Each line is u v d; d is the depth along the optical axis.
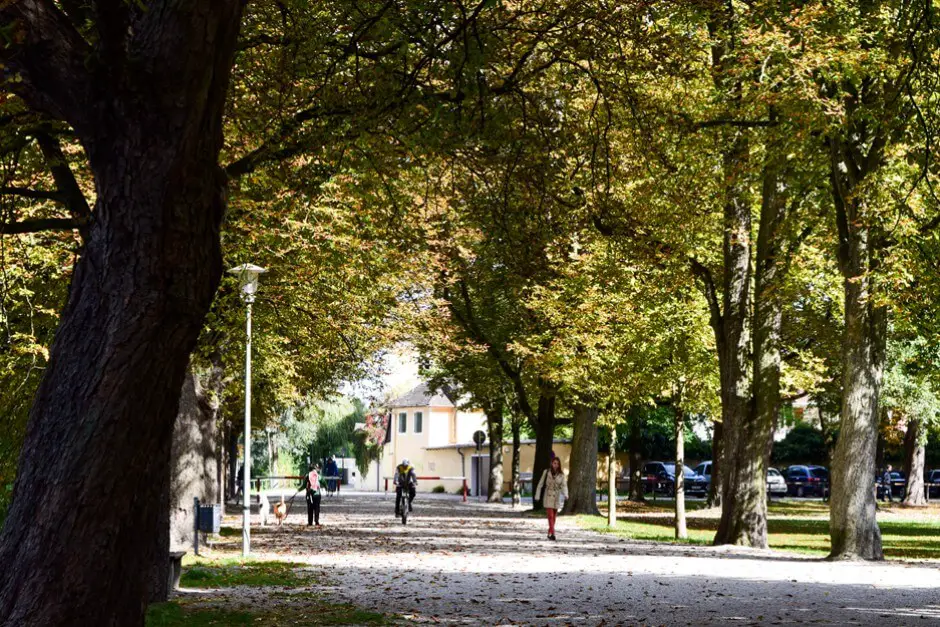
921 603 15.11
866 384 23.20
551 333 32.47
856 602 15.24
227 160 15.32
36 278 16.25
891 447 75.06
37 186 14.01
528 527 36.91
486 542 28.84
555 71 14.94
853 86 21.53
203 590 16.64
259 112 13.54
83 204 10.07
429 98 12.74
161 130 7.09
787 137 20.94
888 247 22.09
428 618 13.36
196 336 7.42
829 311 36.28
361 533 32.69
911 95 15.34
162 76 7.03
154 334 7.09
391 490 95.38
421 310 26.41
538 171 14.27
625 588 17.12
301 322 22.77
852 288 23.23
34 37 7.08
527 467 79.06
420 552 25.03
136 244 7.09
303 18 12.83
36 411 7.09
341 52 13.30
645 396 33.16
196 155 7.20
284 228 18.38
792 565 21.80
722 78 20.36
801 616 13.56
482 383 48.69
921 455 62.56
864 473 23.17
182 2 6.97
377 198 15.99
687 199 22.97
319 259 19.28
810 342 37.91
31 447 7.04
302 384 33.97
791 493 77.38
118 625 7.11
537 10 13.66
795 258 26.64
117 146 7.14
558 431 81.88
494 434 63.25
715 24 20.12
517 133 13.95
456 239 23.12
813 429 85.81
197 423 25.08
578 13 13.54
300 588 17.05
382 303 23.86
